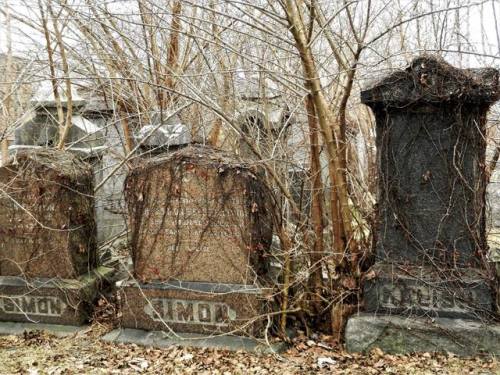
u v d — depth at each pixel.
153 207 3.02
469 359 2.64
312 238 3.18
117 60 4.35
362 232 3.08
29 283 3.24
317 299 3.06
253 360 2.72
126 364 2.73
